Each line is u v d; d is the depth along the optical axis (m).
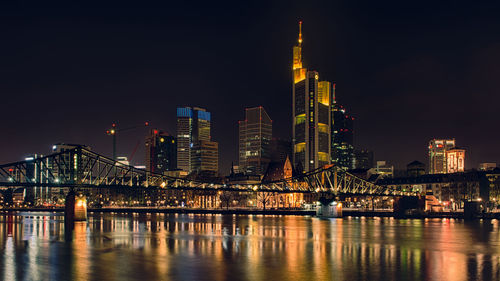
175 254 84.31
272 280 62.53
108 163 178.50
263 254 84.44
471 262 76.75
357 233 127.38
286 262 75.75
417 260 78.31
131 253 85.69
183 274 66.25
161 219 199.50
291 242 104.06
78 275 65.94
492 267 71.88
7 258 80.69
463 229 143.12
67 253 86.06
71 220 161.62
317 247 94.81
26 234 122.06
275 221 186.12
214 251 88.38
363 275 65.50
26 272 68.12
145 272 67.62
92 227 147.12
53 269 70.19
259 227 149.25
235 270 68.88
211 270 69.00
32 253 86.31
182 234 122.88
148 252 87.00
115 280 62.84
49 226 153.25
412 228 145.50
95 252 87.25
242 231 132.88
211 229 140.12
